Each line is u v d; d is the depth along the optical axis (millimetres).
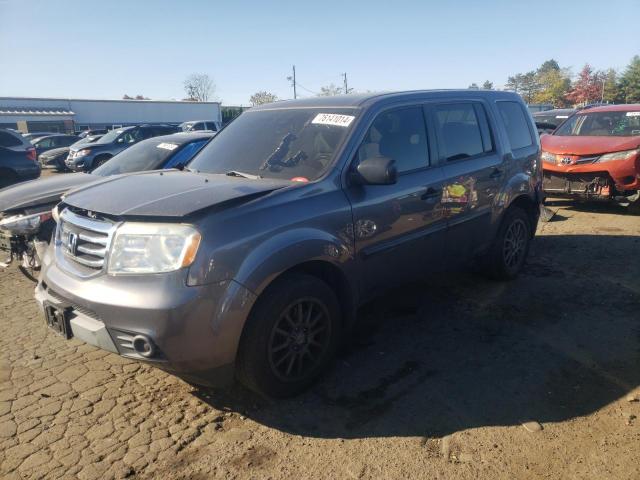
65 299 3008
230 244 2811
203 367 2799
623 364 3623
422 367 3646
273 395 3156
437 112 4387
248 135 4191
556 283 5234
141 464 2701
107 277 2834
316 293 3236
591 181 8094
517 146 5301
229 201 2922
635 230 7273
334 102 4051
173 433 2955
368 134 3721
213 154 4230
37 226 5090
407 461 2686
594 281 5266
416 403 3205
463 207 4434
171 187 3295
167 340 2676
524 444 2801
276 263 2945
